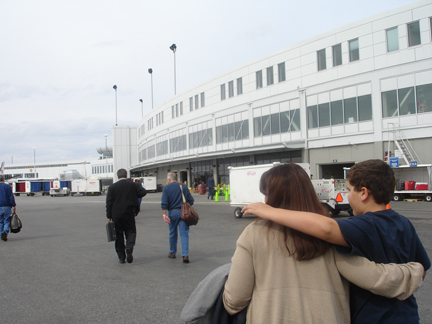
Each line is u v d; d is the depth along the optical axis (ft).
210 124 132.77
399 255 5.36
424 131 74.64
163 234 33.91
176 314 13.07
